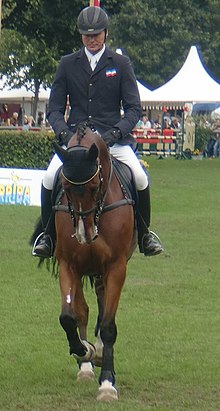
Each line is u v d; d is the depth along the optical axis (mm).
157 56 76125
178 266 18109
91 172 9031
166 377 10422
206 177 39688
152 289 15789
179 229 23406
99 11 10242
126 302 14695
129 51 75750
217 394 9727
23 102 57750
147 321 13398
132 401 9391
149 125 58031
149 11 76438
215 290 15844
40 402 9344
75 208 9164
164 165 47531
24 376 10430
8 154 33688
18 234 21594
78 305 10062
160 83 76812
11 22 44719
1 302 14531
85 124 9711
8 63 54906
